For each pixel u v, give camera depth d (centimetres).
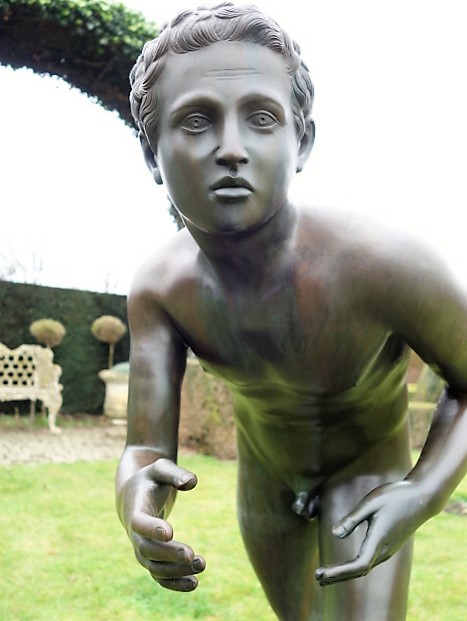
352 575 83
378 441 125
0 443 643
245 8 87
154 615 269
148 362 115
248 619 266
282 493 141
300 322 101
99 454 609
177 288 111
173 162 86
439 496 96
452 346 103
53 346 859
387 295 99
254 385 113
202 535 362
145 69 91
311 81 94
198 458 567
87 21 640
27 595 285
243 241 95
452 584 298
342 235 100
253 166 83
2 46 659
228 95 83
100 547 344
